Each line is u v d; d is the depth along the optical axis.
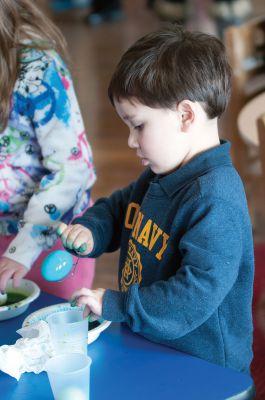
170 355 1.26
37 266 1.79
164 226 1.34
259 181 3.06
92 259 1.87
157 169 1.35
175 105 1.27
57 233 1.53
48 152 1.67
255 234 3.32
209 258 1.21
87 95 5.49
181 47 1.30
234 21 6.62
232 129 3.00
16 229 1.80
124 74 1.29
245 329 1.35
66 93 1.67
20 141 1.71
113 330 1.35
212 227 1.22
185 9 7.30
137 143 1.33
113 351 1.28
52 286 1.80
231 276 1.22
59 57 1.71
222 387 1.15
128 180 3.96
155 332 1.23
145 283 1.37
